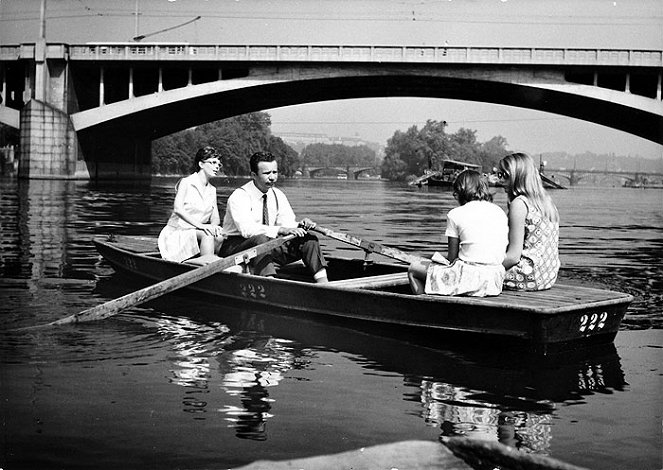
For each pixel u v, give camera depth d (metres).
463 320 4.86
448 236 5.16
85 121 43.56
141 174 57.00
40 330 5.24
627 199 40.34
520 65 39.69
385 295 5.16
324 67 40.81
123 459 2.97
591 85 41.31
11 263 8.58
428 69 40.09
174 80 48.78
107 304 5.57
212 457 2.99
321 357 4.64
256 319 5.76
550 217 5.30
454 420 3.49
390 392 3.92
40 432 3.24
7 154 56.75
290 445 3.13
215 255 6.93
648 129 45.66
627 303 5.01
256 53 40.62
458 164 62.88
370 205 26.28
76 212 17.78
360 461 2.63
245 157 77.06
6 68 46.91
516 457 2.40
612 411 3.64
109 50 42.16
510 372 4.34
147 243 8.76
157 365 4.38
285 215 6.77
